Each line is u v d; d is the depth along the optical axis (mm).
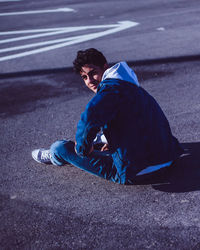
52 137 4016
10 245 2539
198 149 3557
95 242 2521
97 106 2465
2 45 7758
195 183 3072
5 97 5148
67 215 2793
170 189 3018
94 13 10555
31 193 3076
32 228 2678
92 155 2961
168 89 5121
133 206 2850
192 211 2760
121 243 2500
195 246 2438
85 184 3156
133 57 6531
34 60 6668
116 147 2695
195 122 4121
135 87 2666
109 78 2564
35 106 4816
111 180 2979
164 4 11234
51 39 8016
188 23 8742
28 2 13188
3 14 11180
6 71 6184
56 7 11867
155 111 2826
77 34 8320
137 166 2760
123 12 10461
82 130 2561
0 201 2990
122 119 2609
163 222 2664
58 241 2549
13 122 4406
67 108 4707
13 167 3475
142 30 8359
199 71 5715
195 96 4836
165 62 6195
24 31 8914
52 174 3322
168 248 2436
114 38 7832
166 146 2881
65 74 5891
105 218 2738
